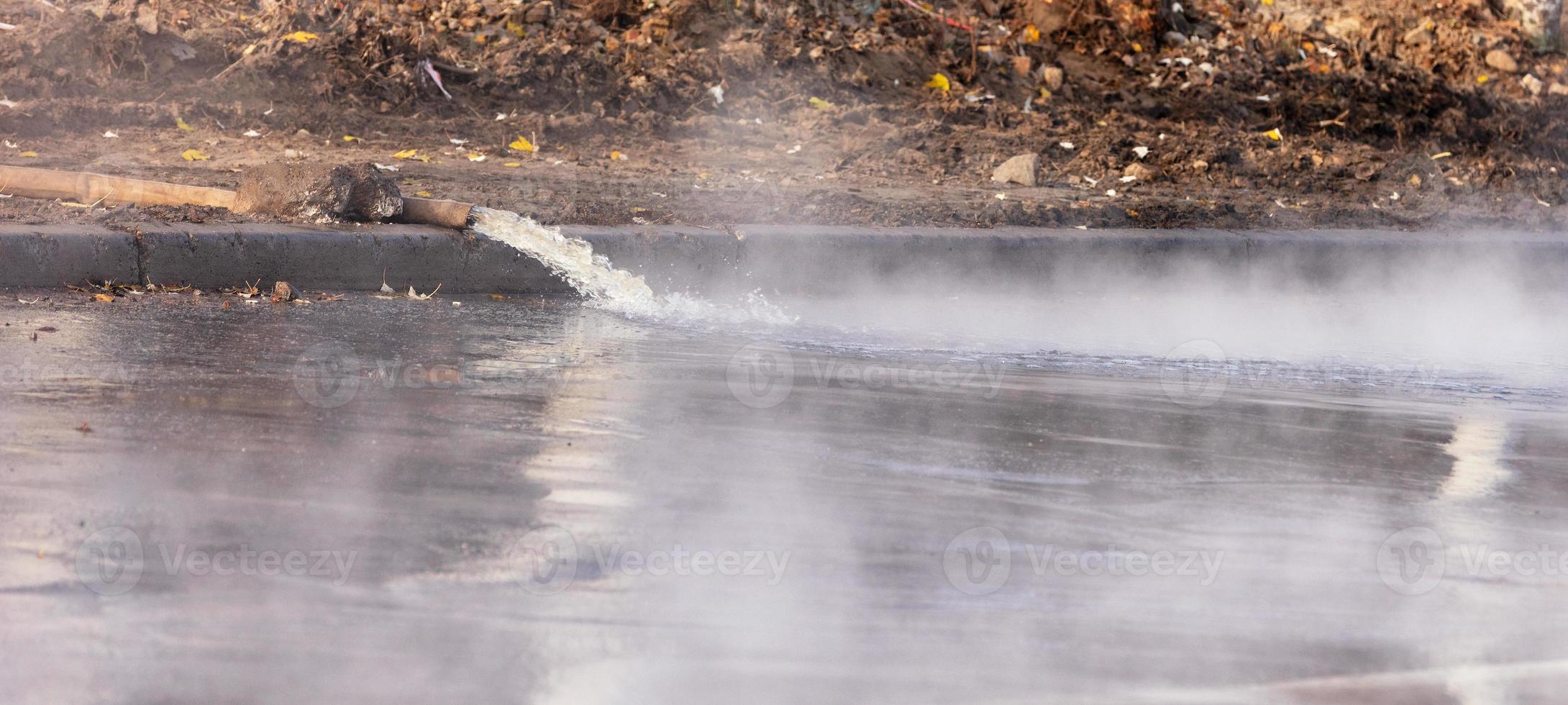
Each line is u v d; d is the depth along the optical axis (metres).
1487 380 18.53
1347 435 14.33
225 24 41.56
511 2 46.84
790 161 38.59
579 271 24.06
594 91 42.41
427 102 39.97
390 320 19.84
